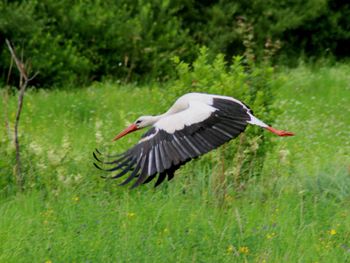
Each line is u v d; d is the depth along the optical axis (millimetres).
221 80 12898
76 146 14242
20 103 12195
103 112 17797
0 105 18172
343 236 10352
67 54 21797
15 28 21688
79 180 11820
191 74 13195
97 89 20312
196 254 9312
